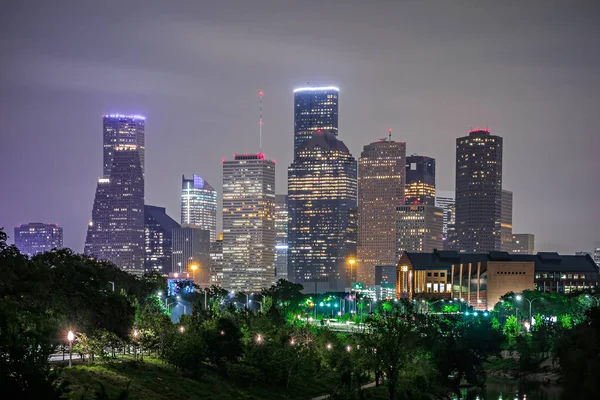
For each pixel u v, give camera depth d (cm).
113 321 17650
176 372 15575
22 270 15500
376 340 17100
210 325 17900
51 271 17350
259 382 16975
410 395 17112
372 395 16825
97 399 9475
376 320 17688
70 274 18275
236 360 17238
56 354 15875
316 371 18900
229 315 19425
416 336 19662
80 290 17862
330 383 18325
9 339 8938
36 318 9956
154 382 14212
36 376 8825
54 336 13975
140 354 17012
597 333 14712
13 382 8688
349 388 15912
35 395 8700
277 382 17300
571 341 15425
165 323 16862
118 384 13262
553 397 19625
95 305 17662
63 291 16988
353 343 19862
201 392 14588
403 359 16938
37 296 15350
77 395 11569
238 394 15488
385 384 17025
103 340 15662
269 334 18300
